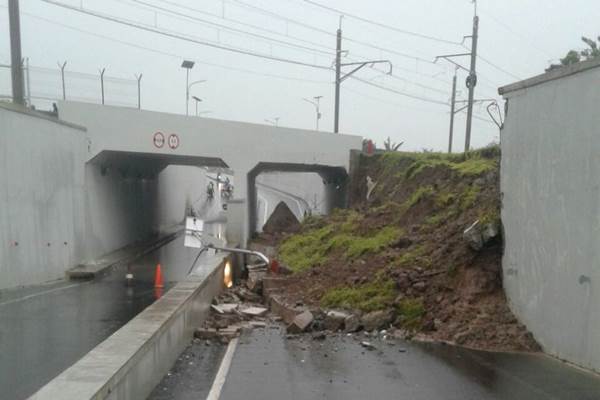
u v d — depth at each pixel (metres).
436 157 22.41
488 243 10.77
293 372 7.88
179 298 9.46
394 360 8.47
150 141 24.00
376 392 6.98
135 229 32.41
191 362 8.40
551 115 8.59
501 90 10.42
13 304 14.31
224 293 15.59
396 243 14.38
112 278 20.05
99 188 24.84
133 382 5.75
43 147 18.61
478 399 6.67
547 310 8.59
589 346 7.48
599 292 7.24
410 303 10.89
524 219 9.44
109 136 23.39
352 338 10.08
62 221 20.23
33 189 17.77
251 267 19.95
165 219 43.12
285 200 53.31
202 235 18.86
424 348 9.20
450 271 11.12
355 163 28.45
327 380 7.50
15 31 19.70
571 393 6.68
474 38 29.08
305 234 22.62
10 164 16.20
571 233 7.93
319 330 10.84
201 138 25.16
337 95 35.41
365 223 18.48
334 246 17.36
